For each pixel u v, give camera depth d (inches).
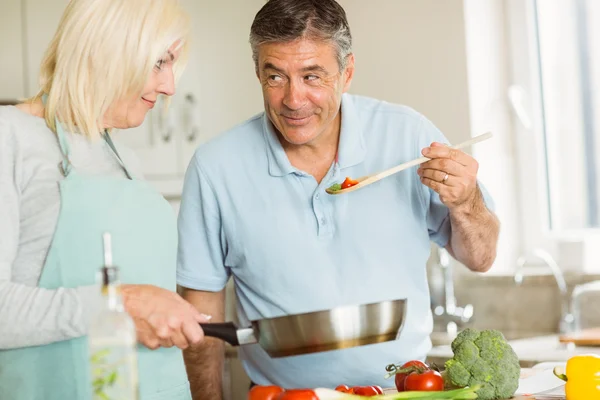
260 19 87.4
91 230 78.8
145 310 70.4
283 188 96.3
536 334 160.6
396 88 171.2
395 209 96.3
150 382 82.4
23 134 77.2
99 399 55.9
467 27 162.7
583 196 166.1
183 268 100.3
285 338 71.4
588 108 164.9
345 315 71.0
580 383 78.9
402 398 71.8
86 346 76.4
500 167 170.1
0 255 73.2
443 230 100.3
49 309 70.7
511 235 171.5
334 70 88.0
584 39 164.6
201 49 179.5
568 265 165.5
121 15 76.7
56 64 78.4
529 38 168.6
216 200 98.0
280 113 89.4
